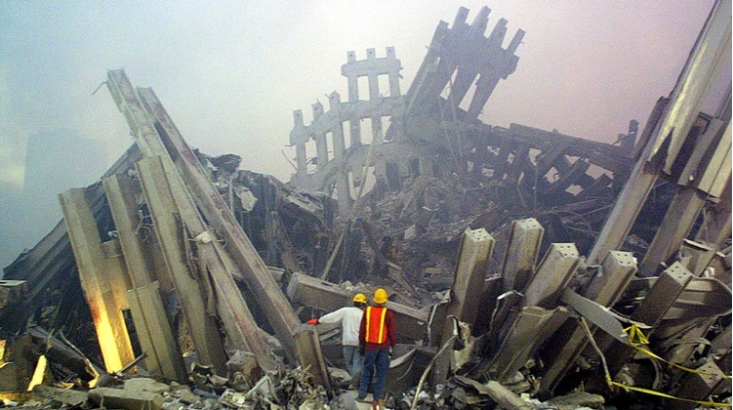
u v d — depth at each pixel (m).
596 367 7.02
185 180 11.09
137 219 9.05
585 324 6.13
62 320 10.66
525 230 6.29
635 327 5.73
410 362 7.05
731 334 7.42
